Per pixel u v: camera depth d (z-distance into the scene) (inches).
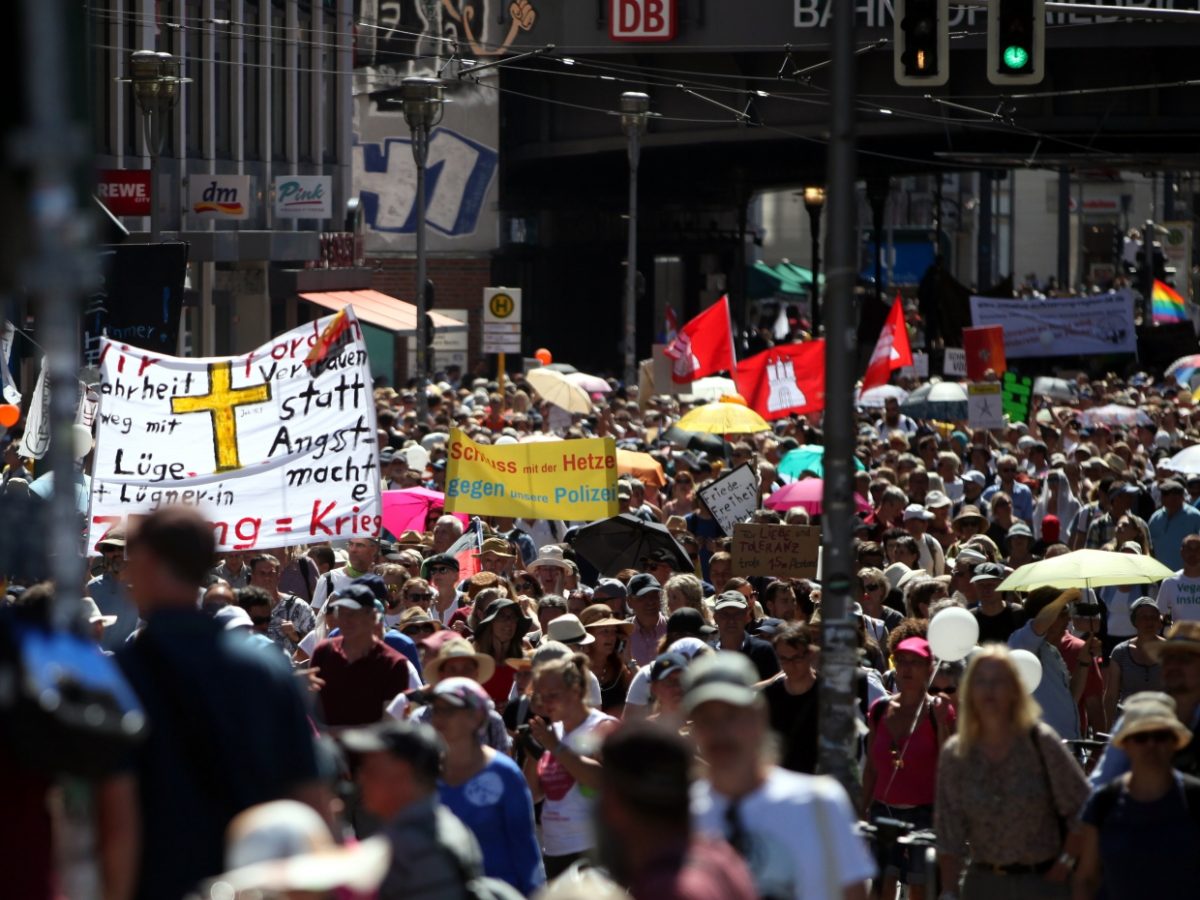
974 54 5600.4
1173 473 2851.9
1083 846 994.1
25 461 2591.0
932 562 2239.2
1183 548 1958.7
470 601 1715.1
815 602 1849.2
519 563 2121.1
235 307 5610.2
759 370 3654.0
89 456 2055.9
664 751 606.2
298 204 5260.8
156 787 624.1
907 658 1288.1
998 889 1018.1
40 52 475.5
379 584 1467.8
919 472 2657.5
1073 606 1700.3
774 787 715.4
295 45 5944.9
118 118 4537.4
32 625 545.3
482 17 7416.3
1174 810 974.4
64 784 575.5
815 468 2876.5
